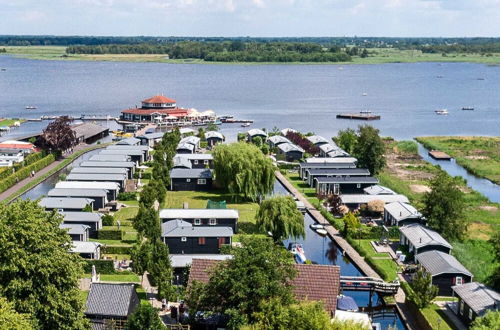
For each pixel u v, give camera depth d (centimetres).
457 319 8206
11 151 17750
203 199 13950
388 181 15462
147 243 8881
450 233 10944
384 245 11044
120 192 14262
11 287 6094
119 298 7400
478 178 17188
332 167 15850
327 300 7706
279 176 16425
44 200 12319
